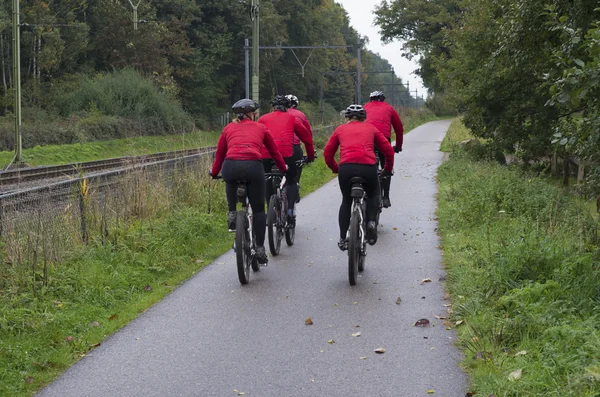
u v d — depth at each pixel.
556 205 10.04
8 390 4.72
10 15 44.72
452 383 4.64
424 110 88.56
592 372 4.02
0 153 30.25
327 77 88.00
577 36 7.37
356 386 4.65
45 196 8.50
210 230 10.30
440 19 45.59
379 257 8.62
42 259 7.48
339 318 6.20
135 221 9.85
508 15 13.41
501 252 7.11
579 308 5.63
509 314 5.67
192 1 62.22
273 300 6.87
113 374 5.04
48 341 5.67
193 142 16.14
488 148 21.89
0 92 44.47
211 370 5.04
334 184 17.50
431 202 13.45
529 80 17.52
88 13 55.59
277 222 8.94
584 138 7.99
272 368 5.04
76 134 37.03
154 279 7.92
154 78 53.19
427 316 6.15
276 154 7.75
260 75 66.38
